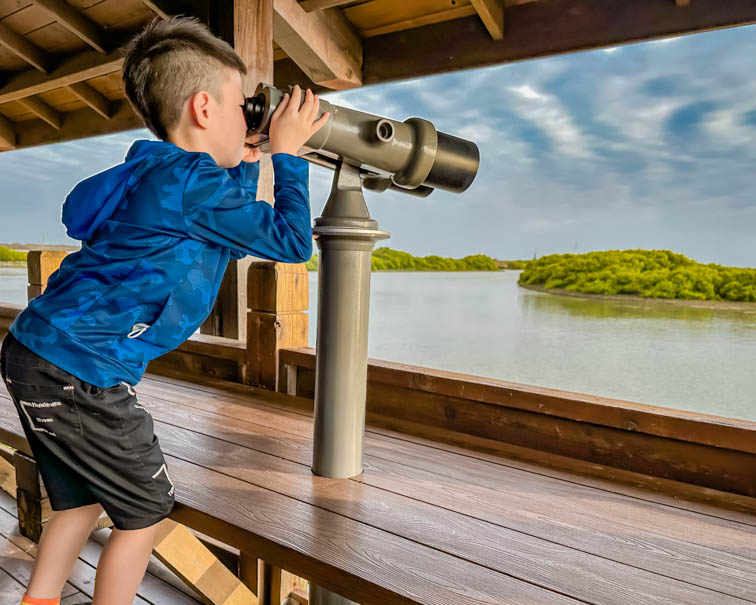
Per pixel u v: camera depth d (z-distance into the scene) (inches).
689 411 50.3
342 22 105.0
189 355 85.6
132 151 39.7
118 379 36.5
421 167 43.9
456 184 47.5
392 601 31.6
